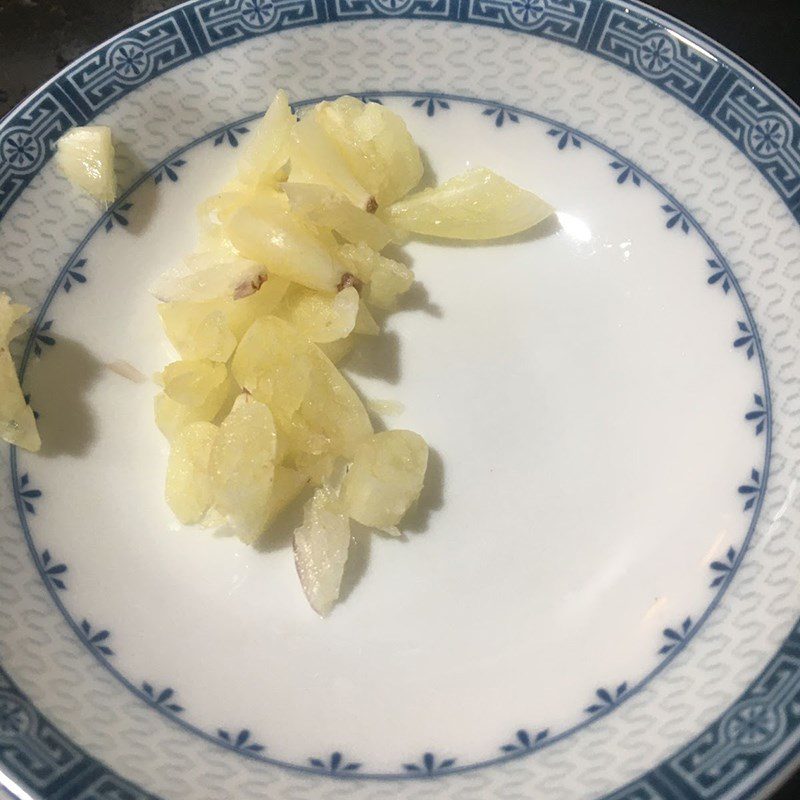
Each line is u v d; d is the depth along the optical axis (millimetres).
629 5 191
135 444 175
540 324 181
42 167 190
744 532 161
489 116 198
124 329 185
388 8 198
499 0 196
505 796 144
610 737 147
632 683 152
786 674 142
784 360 171
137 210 192
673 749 141
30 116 190
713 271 181
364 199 181
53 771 141
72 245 188
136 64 196
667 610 157
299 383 168
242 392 169
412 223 187
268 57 199
